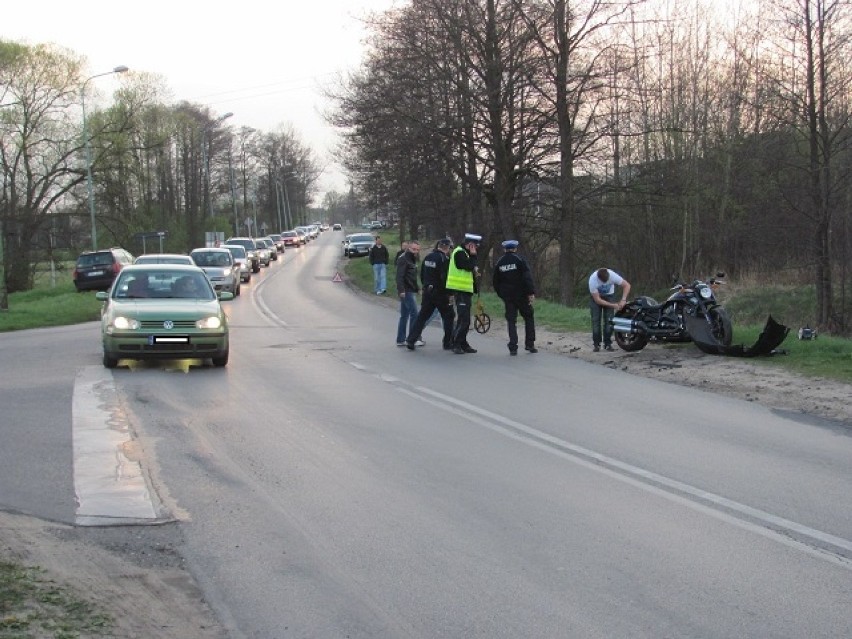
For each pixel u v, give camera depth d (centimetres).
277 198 12875
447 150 3072
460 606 449
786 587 470
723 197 3641
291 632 422
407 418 923
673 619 431
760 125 3272
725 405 993
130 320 1243
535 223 3275
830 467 718
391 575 491
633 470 712
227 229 8350
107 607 439
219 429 864
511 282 1448
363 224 15388
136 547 536
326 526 575
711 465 727
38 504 616
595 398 1041
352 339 1705
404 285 1576
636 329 1425
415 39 2911
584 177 2986
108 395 1050
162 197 7450
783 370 1202
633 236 3872
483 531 563
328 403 1007
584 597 458
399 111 2958
